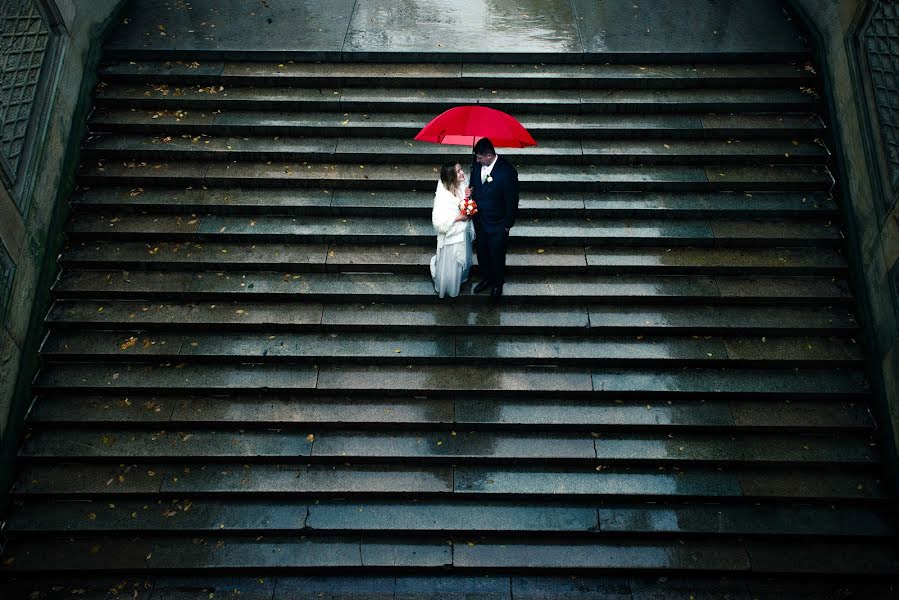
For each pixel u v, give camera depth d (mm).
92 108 7758
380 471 6277
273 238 7172
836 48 7305
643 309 6871
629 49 8023
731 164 7520
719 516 6094
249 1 8742
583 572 5957
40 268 6676
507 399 6559
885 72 6344
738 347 6684
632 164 7555
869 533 5996
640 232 7137
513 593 5863
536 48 8047
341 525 6043
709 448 6309
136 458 6270
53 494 6133
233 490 6145
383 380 6566
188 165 7547
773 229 7133
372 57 8008
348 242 7191
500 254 6383
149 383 6527
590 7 8688
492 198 6152
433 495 6180
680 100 7746
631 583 5906
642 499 6152
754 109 7711
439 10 8656
